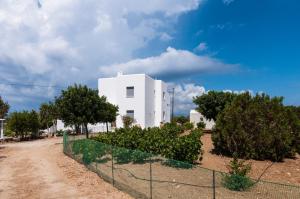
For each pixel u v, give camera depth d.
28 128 44.31
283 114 17.61
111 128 39.84
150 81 42.16
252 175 13.15
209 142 20.67
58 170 15.96
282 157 16.36
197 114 44.09
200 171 9.87
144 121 39.00
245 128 16.31
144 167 11.54
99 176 13.59
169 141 14.16
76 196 10.70
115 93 40.66
